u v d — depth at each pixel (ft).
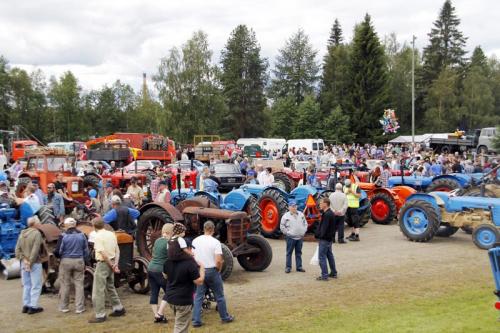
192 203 36.09
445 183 57.21
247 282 31.71
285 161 92.48
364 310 25.41
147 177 70.03
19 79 230.48
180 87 188.34
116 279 29.04
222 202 41.73
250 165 85.46
